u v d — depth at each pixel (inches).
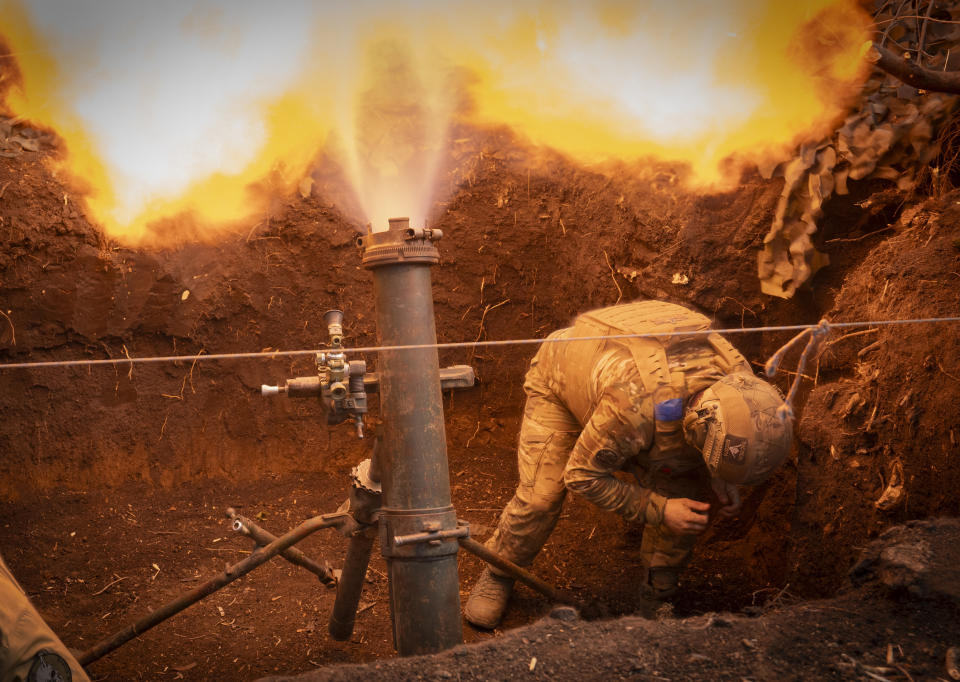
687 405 118.2
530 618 151.8
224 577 117.3
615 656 87.2
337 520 119.4
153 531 181.8
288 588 161.8
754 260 154.2
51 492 190.2
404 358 108.2
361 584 127.5
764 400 112.3
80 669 80.4
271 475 205.5
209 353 200.7
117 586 161.9
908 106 149.9
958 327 116.2
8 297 181.3
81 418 193.6
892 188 148.3
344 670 87.6
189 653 141.2
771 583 155.9
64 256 182.9
